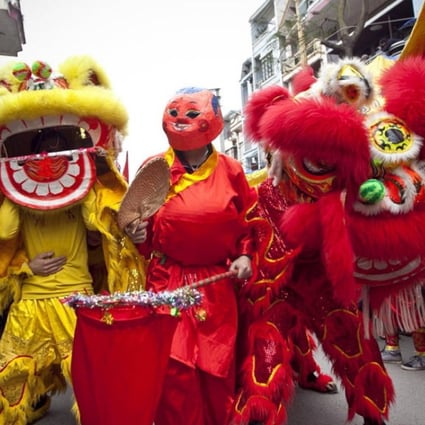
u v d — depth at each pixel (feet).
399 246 6.86
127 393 5.84
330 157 6.68
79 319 5.91
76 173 9.01
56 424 10.36
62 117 8.91
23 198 8.90
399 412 9.55
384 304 7.84
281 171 7.64
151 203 7.45
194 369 7.29
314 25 54.03
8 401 8.93
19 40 41.57
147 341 5.88
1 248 9.30
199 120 7.73
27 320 9.11
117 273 9.21
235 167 8.10
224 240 7.72
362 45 49.67
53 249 9.41
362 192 6.84
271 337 7.66
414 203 6.98
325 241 6.94
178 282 7.78
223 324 7.68
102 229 9.11
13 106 8.57
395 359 13.04
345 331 7.96
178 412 7.25
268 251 7.79
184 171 7.91
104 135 9.28
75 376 6.14
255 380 7.39
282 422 7.29
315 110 6.57
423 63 7.60
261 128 7.06
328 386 11.05
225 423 7.63
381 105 7.63
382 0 46.21
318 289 8.13
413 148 7.07
